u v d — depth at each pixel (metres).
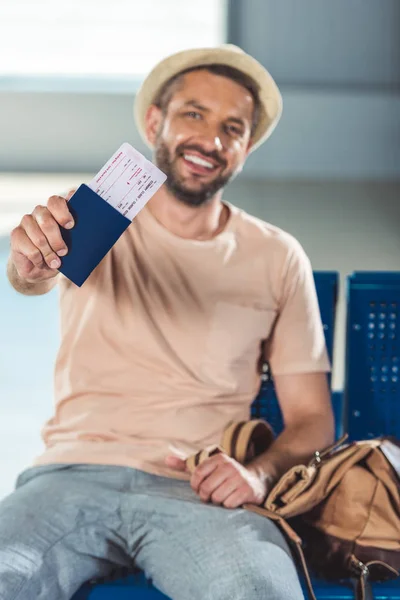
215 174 2.75
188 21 11.27
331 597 2.39
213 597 2.18
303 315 2.77
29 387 5.23
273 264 2.77
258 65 2.78
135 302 2.68
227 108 2.77
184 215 2.76
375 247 8.12
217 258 2.75
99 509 2.44
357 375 2.94
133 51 11.27
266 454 2.59
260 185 10.21
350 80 10.82
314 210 9.28
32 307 6.71
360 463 2.52
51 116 10.47
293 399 2.74
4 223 8.45
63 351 2.70
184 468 2.53
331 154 10.77
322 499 2.48
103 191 2.23
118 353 2.66
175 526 2.38
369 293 2.92
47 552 2.33
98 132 10.52
